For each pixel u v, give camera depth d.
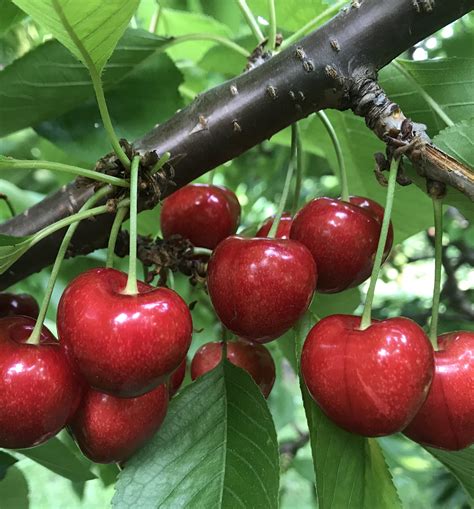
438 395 0.10
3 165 0.10
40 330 0.10
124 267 0.22
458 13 0.11
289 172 0.12
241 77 0.12
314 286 0.11
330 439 0.11
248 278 0.10
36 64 0.15
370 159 0.18
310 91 0.11
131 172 0.10
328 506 0.11
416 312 0.52
